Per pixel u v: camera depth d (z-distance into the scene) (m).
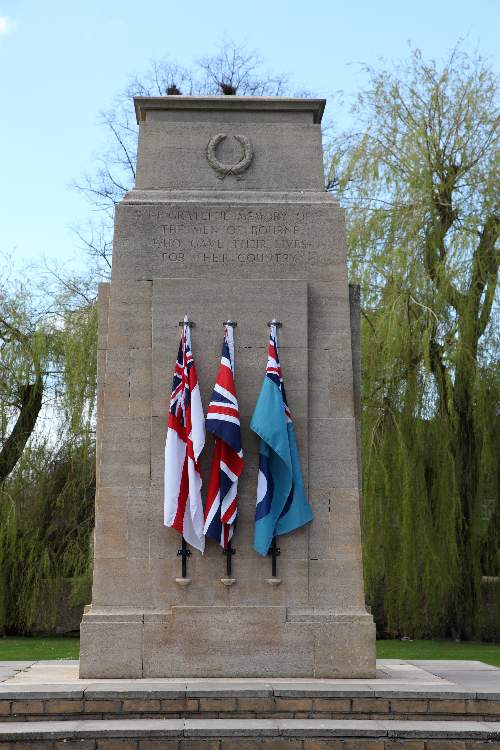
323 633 13.33
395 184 25.42
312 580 13.56
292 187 14.51
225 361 13.73
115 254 14.16
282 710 11.84
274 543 13.58
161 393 13.88
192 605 13.42
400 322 24.11
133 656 13.23
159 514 13.64
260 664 13.27
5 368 28.89
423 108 25.84
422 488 24.16
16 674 13.86
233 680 12.96
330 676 13.25
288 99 14.58
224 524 13.51
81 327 28.97
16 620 28.39
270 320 14.05
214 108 14.63
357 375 14.38
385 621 26.91
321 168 14.56
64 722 11.59
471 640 25.42
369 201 25.58
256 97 14.62
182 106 14.60
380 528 24.36
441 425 24.36
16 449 29.12
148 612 13.40
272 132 14.61
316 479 13.80
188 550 13.55
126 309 14.06
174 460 13.53
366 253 25.05
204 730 11.23
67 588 28.83
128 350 13.98
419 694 11.88
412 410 24.20
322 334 14.11
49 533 28.53
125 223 14.22
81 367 28.20
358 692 11.89
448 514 24.19
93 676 13.19
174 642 13.27
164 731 11.20
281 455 13.41
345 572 13.59
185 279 14.08
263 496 13.51
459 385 24.73
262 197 14.41
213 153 14.53
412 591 24.47
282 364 13.98
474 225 24.73
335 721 11.66
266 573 13.55
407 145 25.42
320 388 14.01
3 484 28.78
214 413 13.49
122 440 13.80
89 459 28.64
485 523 25.28
